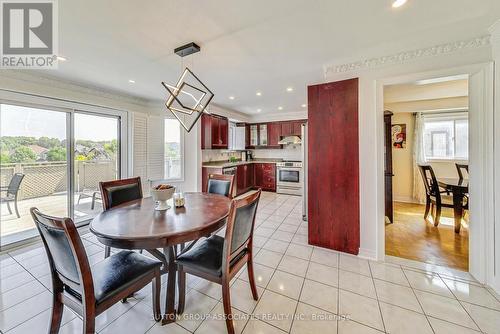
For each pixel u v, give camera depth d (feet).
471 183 6.59
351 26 5.78
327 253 8.27
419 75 6.84
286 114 20.36
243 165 19.48
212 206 6.63
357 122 7.82
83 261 3.64
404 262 7.54
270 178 20.70
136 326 4.90
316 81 10.47
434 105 13.20
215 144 17.17
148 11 5.07
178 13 5.16
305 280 6.56
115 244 4.52
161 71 8.93
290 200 17.26
